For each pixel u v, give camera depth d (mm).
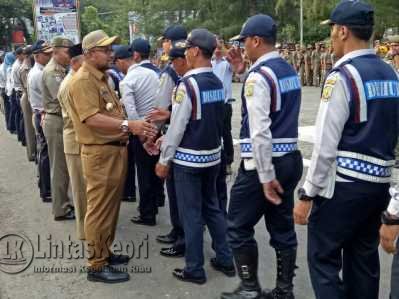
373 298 2957
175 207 4371
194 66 3723
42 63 6273
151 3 35688
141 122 3740
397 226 2432
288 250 3504
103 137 3791
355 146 2604
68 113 4199
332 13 2711
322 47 20031
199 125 3682
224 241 4051
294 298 3635
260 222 5262
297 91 3277
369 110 2576
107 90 3826
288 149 3270
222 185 4762
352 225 2713
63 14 11773
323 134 2598
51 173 5426
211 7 33781
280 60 3256
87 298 3758
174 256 4469
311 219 2811
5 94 11867
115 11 49375
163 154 3773
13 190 6824
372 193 2639
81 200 4602
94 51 3688
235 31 32219
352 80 2561
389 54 9125
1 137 11336
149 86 5023
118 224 5344
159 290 3852
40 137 6137
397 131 2709
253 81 3137
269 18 3260
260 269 4195
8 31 46000
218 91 3773
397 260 2469
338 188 2660
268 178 3148
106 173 3844
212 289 3848
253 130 3117
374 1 15547
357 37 2643
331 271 2811
